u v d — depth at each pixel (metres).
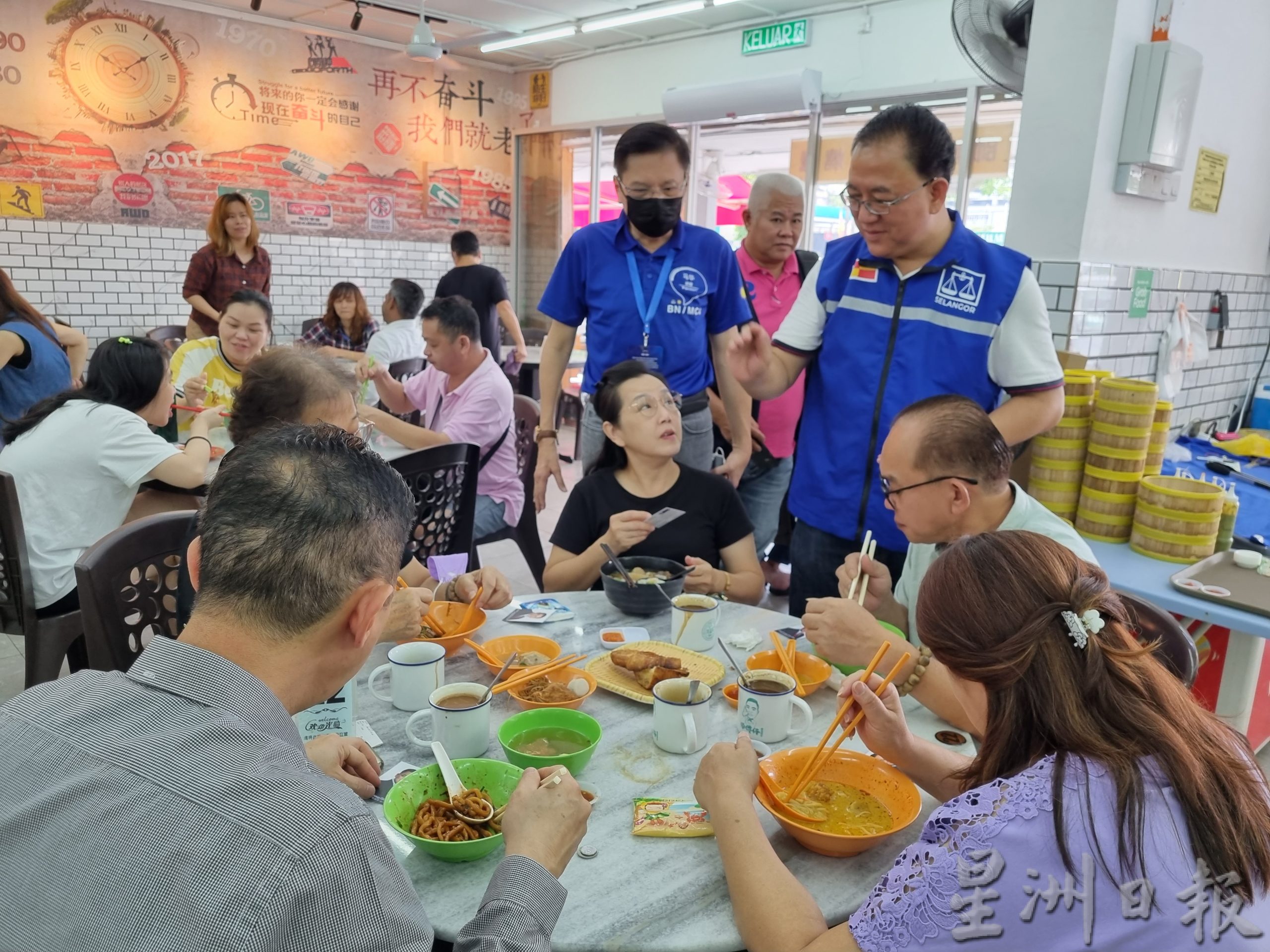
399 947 0.67
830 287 2.14
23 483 2.22
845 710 1.19
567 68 7.55
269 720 0.74
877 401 2.03
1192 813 0.78
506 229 8.24
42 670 2.21
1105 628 0.85
